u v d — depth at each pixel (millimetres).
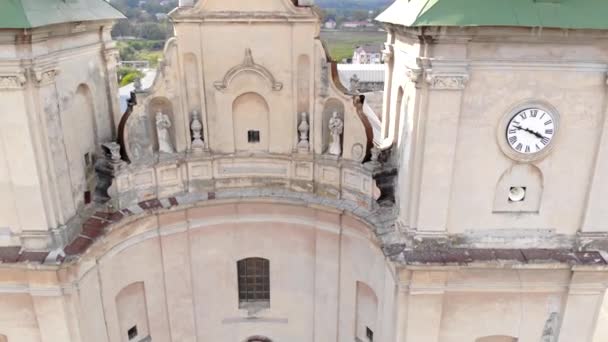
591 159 19656
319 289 27875
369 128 23750
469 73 18359
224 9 23703
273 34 24047
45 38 18625
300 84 24922
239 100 25484
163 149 25312
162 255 26328
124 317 25750
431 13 17516
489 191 20094
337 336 28156
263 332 29875
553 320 21844
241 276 29156
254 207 27109
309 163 25875
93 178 23688
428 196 19797
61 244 20703
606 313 36281
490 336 22562
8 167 19516
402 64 21531
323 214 26188
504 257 20172
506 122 19078
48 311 21359
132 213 23969
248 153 26281
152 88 24312
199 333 29078
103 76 24469
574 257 20297
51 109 19609
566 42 17953
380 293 23875
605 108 18812
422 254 20188
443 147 19125
